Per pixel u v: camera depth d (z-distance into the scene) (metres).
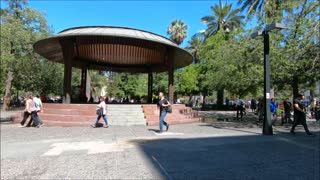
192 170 6.02
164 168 6.20
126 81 58.81
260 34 13.08
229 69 23.58
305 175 5.67
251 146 8.97
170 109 12.72
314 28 13.21
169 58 21.47
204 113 34.47
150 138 10.70
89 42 19.36
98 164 6.61
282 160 6.99
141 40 19.39
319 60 13.91
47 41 18.45
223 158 7.18
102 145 9.12
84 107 16.94
